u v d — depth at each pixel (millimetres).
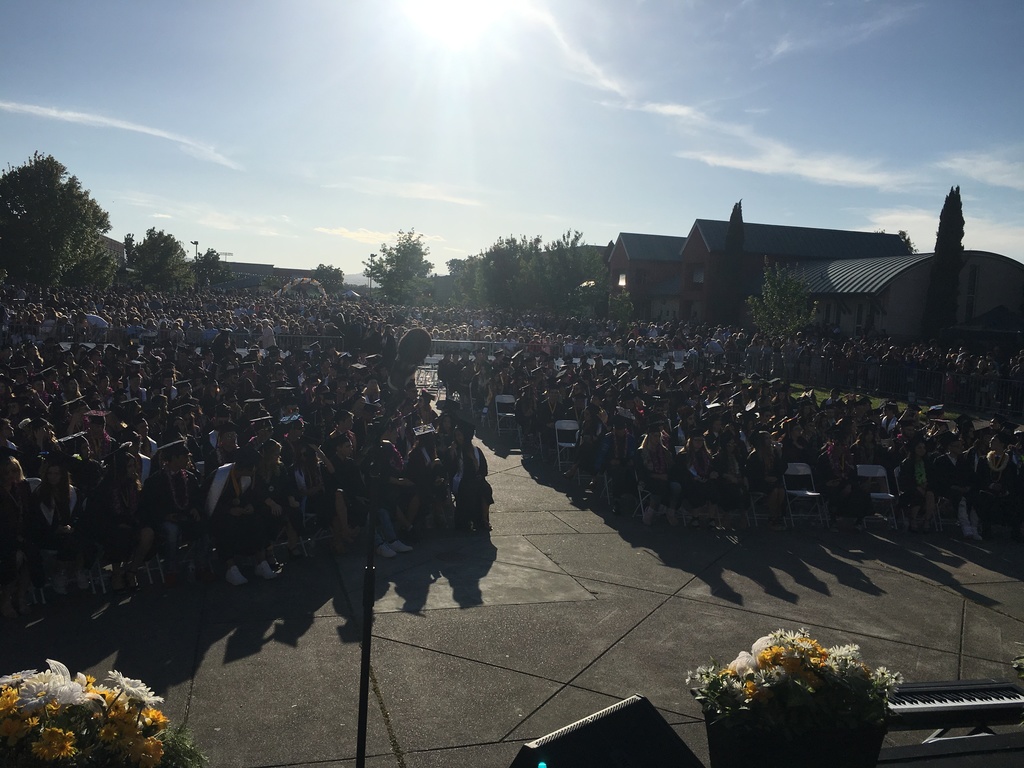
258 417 11641
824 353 28922
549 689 6234
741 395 15938
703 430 13578
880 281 37969
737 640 7355
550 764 3252
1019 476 11938
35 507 7566
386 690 6105
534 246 63812
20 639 6785
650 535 10969
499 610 7883
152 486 8094
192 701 5812
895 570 9930
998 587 9406
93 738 2971
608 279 61156
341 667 6473
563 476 14523
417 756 5227
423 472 10117
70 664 6316
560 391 16062
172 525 8141
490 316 47938
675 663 6805
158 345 24984
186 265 88438
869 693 3688
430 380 26516
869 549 10922
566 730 3414
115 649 6633
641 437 14297
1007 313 35094
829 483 11875
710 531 11383
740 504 11328
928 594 9000
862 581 9367
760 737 3660
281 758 5117
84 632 6977
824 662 3777
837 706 3668
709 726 3857
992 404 22906
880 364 26703
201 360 18578
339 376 15680
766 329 37469
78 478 8680
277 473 8977
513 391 19094
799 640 3932
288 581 8547
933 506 12039
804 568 9789
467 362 21984
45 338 25812
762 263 51062
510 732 5570
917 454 12172
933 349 27656
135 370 15094
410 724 5621
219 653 6641
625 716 3557
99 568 8180
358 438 11664
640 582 8930
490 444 17344
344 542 9758
